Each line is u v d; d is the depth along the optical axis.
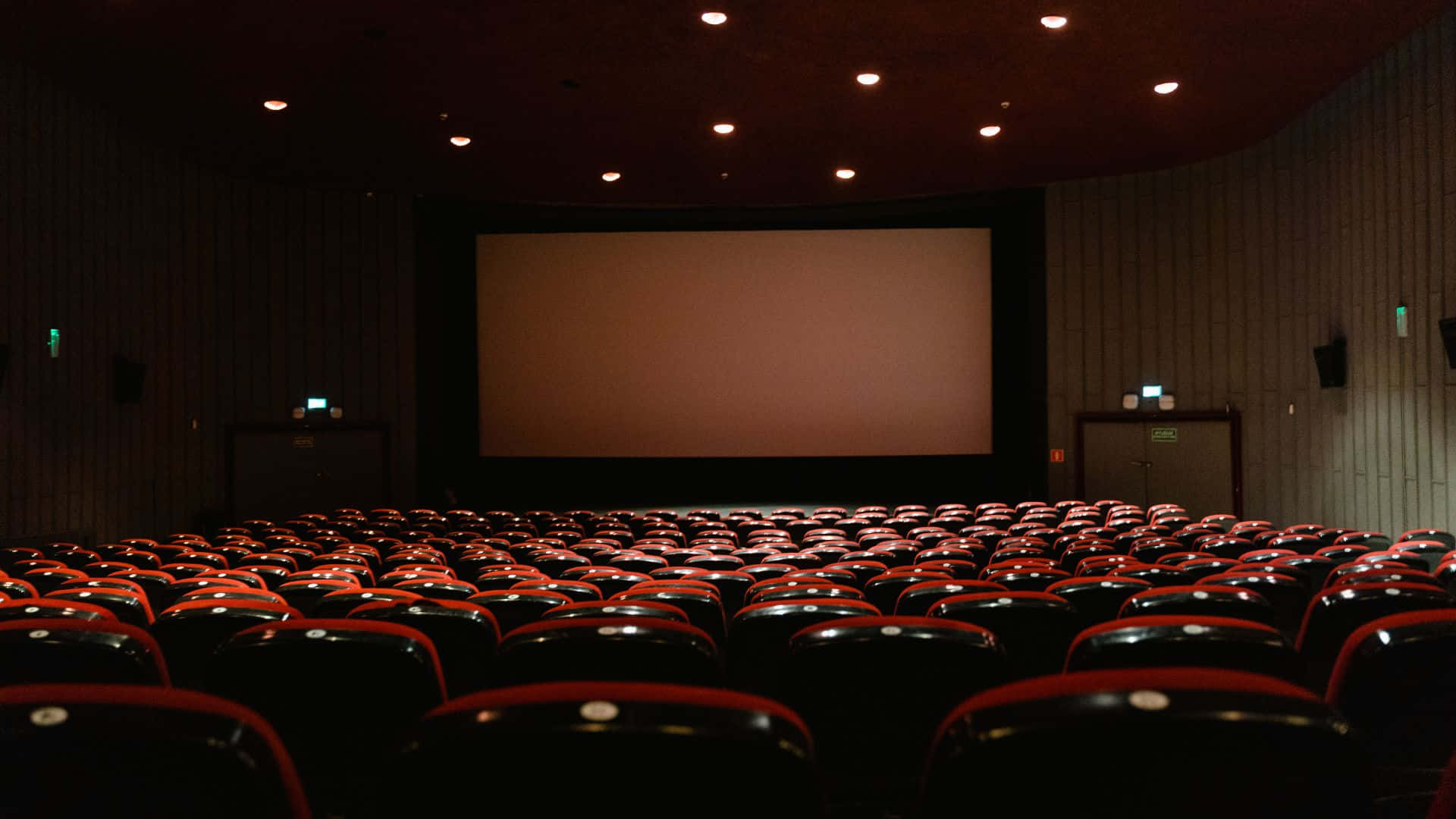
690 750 0.99
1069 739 0.99
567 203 16.88
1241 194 14.51
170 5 8.95
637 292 17.86
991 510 12.65
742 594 5.04
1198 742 0.99
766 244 17.75
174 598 4.29
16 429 10.05
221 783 1.04
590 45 9.95
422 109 11.81
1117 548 6.93
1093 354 15.92
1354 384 11.79
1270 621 2.92
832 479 18.88
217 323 14.94
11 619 2.54
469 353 18.45
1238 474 14.59
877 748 2.27
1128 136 13.42
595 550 7.67
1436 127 9.85
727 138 13.05
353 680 2.00
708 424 17.78
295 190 15.77
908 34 9.80
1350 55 10.49
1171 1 9.11
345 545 7.68
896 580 4.31
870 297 17.66
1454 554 4.80
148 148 12.95
